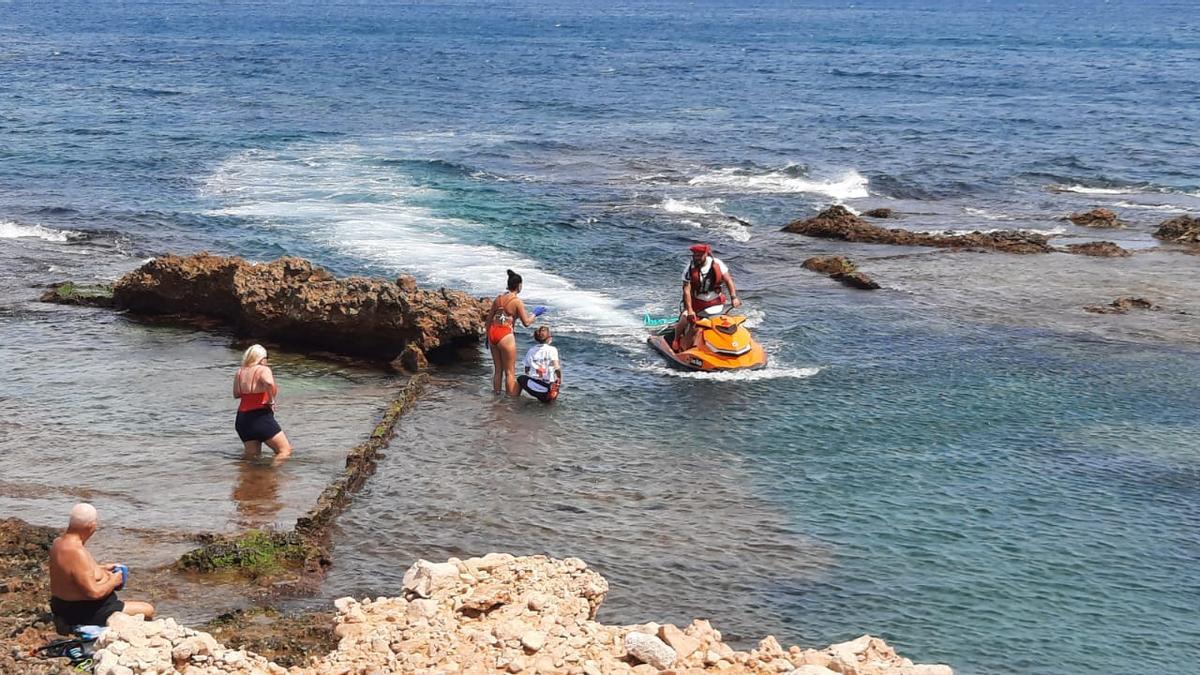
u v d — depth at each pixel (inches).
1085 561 506.9
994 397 719.1
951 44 5236.2
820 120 2233.0
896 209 1358.3
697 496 567.2
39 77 2824.8
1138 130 2079.2
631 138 1921.8
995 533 531.8
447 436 642.8
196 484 562.6
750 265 1060.5
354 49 4330.7
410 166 1561.3
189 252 1051.9
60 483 558.9
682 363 765.3
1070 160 1713.8
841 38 5698.8
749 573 489.1
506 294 714.2
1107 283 1011.9
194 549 488.1
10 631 402.9
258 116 2123.5
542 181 1476.4
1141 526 542.9
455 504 551.8
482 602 393.7
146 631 360.8
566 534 522.3
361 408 688.4
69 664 371.6
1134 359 800.9
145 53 3885.3
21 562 467.2
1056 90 2942.9
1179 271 1057.5
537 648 363.6
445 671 351.3
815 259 1052.5
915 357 798.5
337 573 478.3
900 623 452.8
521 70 3432.6
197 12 7662.4
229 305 852.6
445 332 792.9
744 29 6565.0
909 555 509.0
